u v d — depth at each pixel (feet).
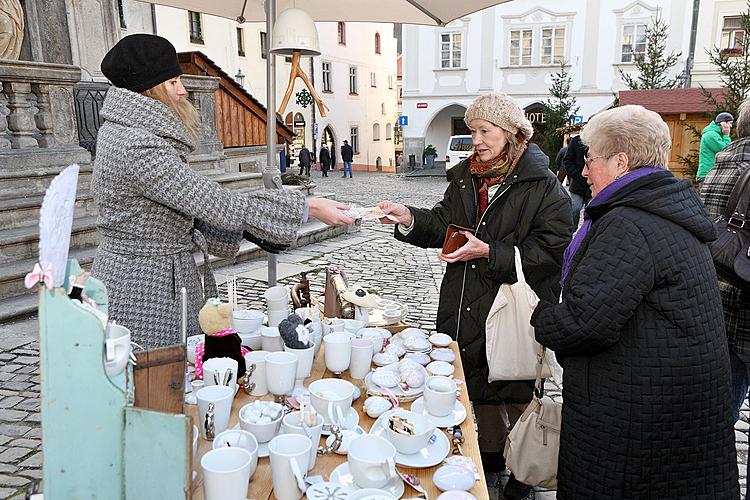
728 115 21.30
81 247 19.34
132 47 5.81
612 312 5.32
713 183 9.76
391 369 6.47
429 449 5.07
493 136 7.76
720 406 5.67
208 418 4.81
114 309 6.07
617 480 5.65
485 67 82.69
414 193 56.13
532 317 6.15
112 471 3.34
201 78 26.50
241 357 6.01
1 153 18.92
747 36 31.01
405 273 22.24
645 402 5.47
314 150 99.04
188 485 3.36
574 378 5.90
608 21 76.74
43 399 3.19
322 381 5.66
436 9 10.15
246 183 28.60
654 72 56.44
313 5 11.45
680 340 5.45
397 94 143.33
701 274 5.57
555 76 79.97
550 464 6.82
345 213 6.72
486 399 8.32
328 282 8.27
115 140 5.70
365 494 4.11
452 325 8.46
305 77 9.89
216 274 21.16
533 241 7.93
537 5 78.69
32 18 24.58
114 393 3.27
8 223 18.31
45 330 3.13
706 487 5.72
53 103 20.47
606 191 5.87
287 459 4.10
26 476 8.47
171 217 6.25
